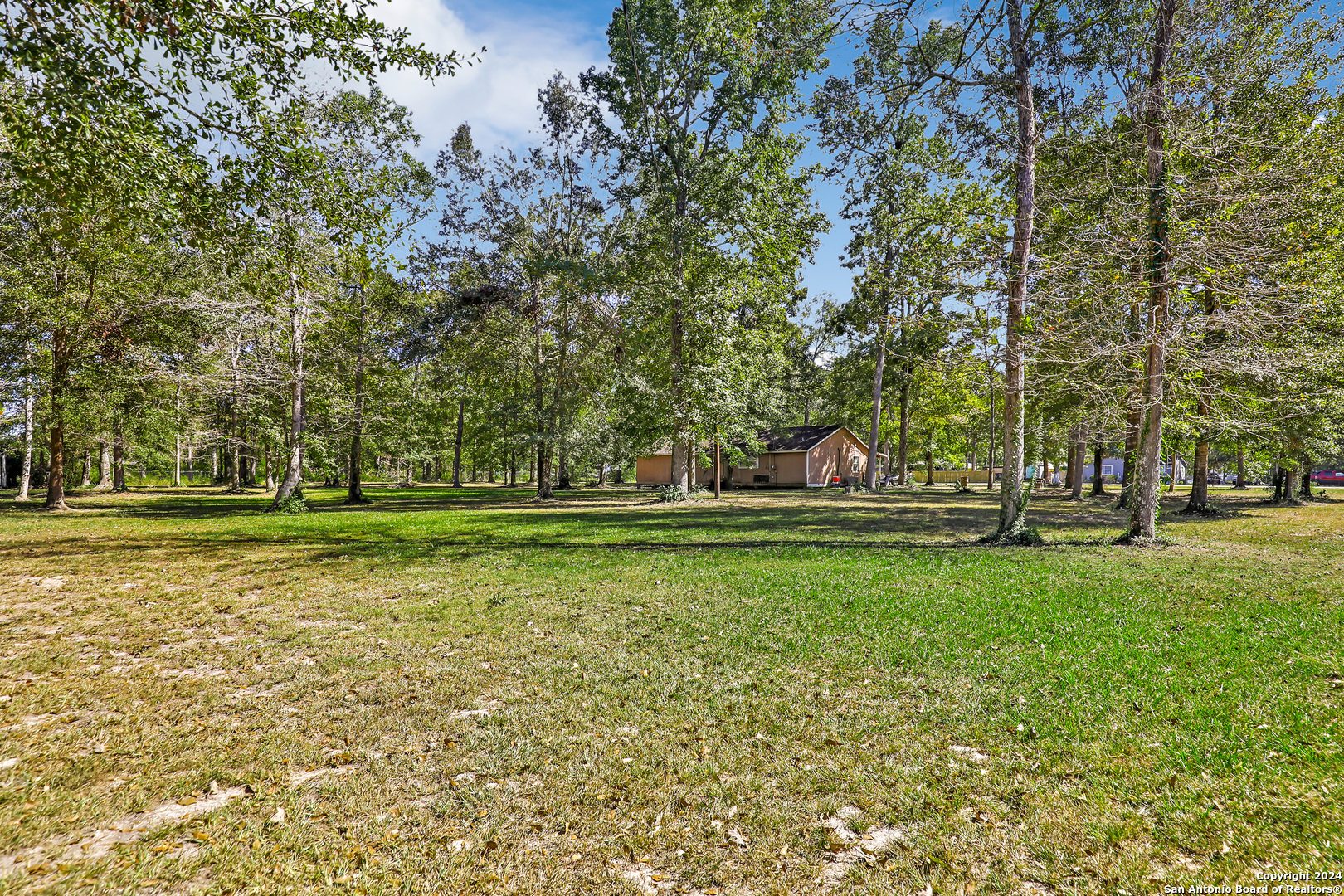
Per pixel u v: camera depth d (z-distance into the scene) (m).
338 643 6.21
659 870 2.79
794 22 12.60
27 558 11.09
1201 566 9.95
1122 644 5.79
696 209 26.20
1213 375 14.25
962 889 2.62
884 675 5.12
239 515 20.69
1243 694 4.50
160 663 5.62
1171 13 11.98
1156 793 3.27
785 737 4.04
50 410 21.16
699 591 8.41
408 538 14.34
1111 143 12.76
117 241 17.91
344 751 3.93
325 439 27.02
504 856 2.88
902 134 15.14
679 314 26.33
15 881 2.62
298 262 10.17
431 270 28.27
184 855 2.85
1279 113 12.38
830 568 9.99
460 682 5.11
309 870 2.77
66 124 6.95
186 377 21.56
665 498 27.89
